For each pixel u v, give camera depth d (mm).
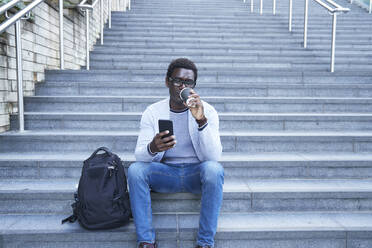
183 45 5402
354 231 1919
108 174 1913
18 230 1896
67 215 2154
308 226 1983
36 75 3525
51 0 3979
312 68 4340
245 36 5930
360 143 2832
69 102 3275
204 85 3658
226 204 2217
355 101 3404
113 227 1907
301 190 2227
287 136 2822
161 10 7711
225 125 3123
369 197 2227
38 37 3541
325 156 2662
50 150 2746
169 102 2084
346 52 5441
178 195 2160
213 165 1868
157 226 1982
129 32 5824
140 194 1834
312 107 3420
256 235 1921
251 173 2520
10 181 2391
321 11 8367
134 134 2775
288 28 6430
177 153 2076
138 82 3611
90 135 2736
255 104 3406
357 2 9328
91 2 5070
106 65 4723
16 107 3115
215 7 8469
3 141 2701
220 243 1933
